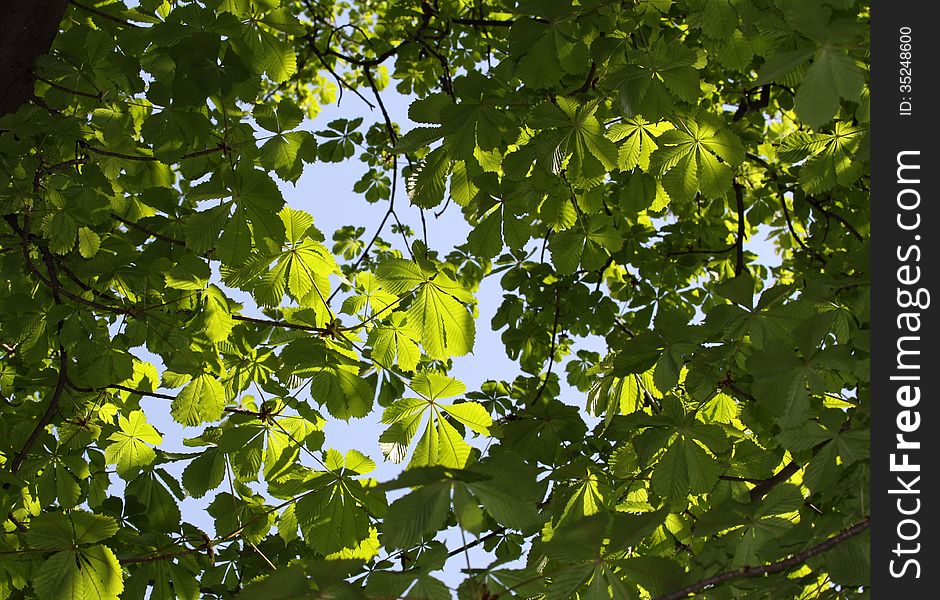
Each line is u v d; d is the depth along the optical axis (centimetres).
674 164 283
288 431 304
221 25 271
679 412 249
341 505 277
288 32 292
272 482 297
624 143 293
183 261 312
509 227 296
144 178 352
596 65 278
